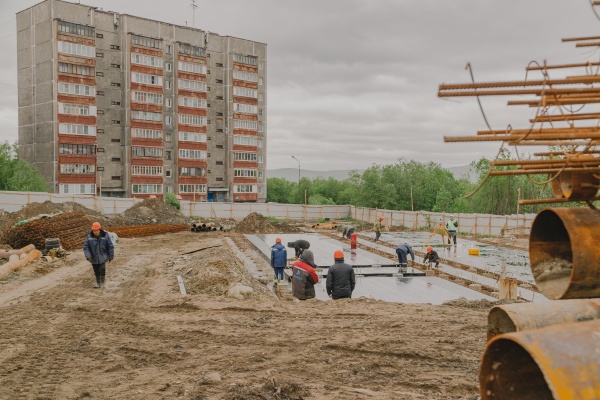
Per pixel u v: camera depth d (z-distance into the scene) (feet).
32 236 66.49
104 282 41.42
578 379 5.89
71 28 195.00
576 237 8.02
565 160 8.98
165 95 227.81
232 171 254.06
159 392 17.65
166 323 28.40
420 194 214.90
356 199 217.56
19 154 208.44
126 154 213.25
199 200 234.99
